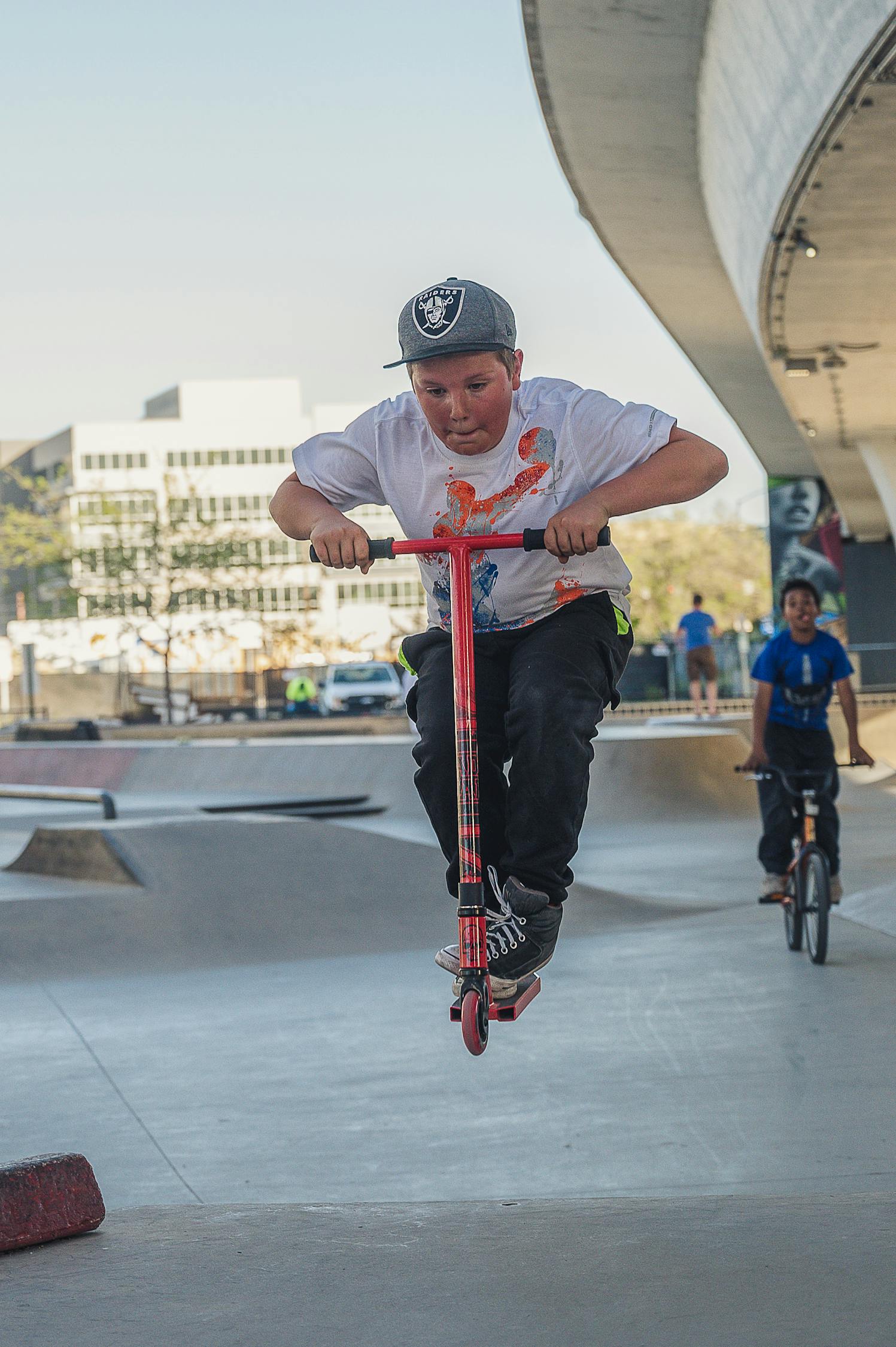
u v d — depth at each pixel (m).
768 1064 5.59
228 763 20.83
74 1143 4.91
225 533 45.28
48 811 18.70
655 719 23.67
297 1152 4.74
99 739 27.94
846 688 7.73
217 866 9.63
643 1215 2.87
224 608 44.56
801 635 7.70
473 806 3.05
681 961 7.79
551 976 7.58
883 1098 5.06
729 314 23.62
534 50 14.25
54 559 49.34
